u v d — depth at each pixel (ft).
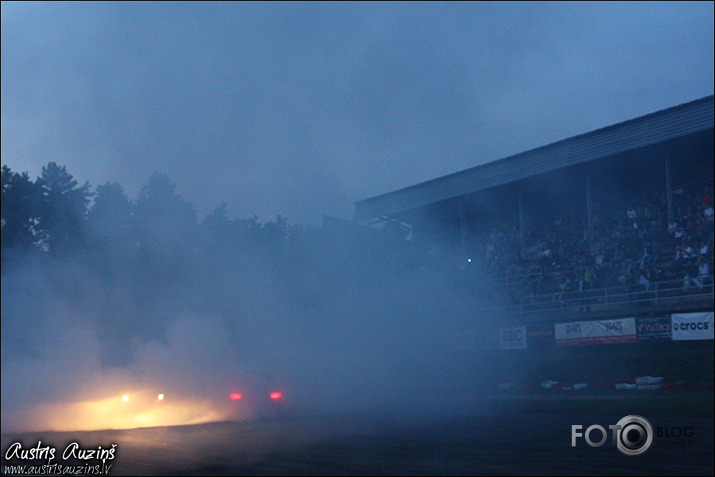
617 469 26.66
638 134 94.63
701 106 88.63
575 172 105.50
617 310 81.00
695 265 83.87
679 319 74.95
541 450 32.14
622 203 109.09
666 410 49.14
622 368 75.46
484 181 112.47
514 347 90.53
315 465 27.81
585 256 100.17
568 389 73.77
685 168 103.65
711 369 68.03
